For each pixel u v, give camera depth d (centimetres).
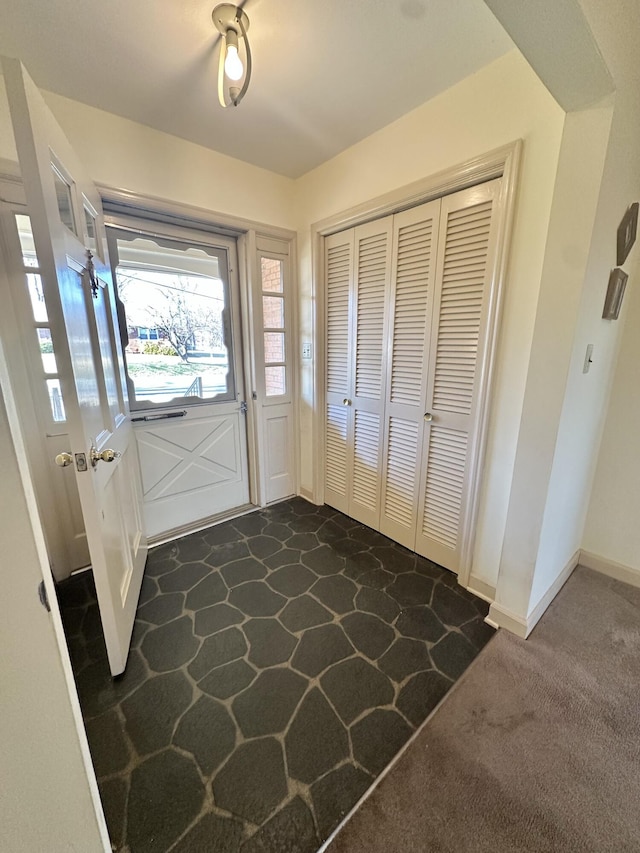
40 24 118
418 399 195
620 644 148
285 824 91
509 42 127
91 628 156
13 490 45
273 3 112
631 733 113
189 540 229
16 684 48
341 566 200
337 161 208
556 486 147
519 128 136
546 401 134
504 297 149
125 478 167
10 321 162
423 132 165
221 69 125
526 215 139
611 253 138
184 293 225
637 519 185
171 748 108
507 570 153
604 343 157
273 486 278
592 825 91
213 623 159
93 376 130
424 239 177
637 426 180
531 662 139
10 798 50
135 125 175
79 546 195
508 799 96
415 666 137
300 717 118
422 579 189
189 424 239
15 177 153
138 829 90
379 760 105
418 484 204
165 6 112
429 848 86
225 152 204
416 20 118
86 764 58
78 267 121
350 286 221
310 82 148
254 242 231
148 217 200
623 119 114
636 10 106
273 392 264
